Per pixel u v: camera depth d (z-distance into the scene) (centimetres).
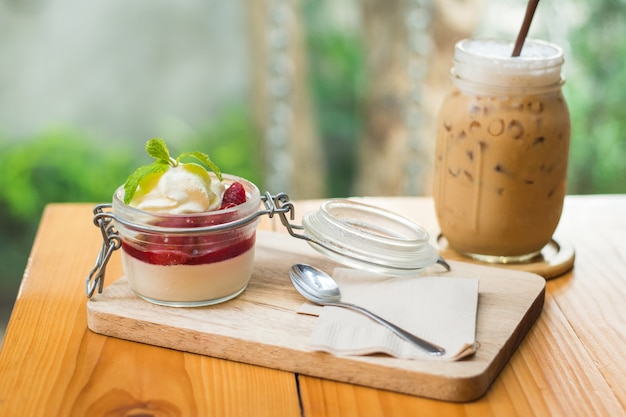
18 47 210
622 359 64
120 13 215
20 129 213
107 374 61
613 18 159
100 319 65
